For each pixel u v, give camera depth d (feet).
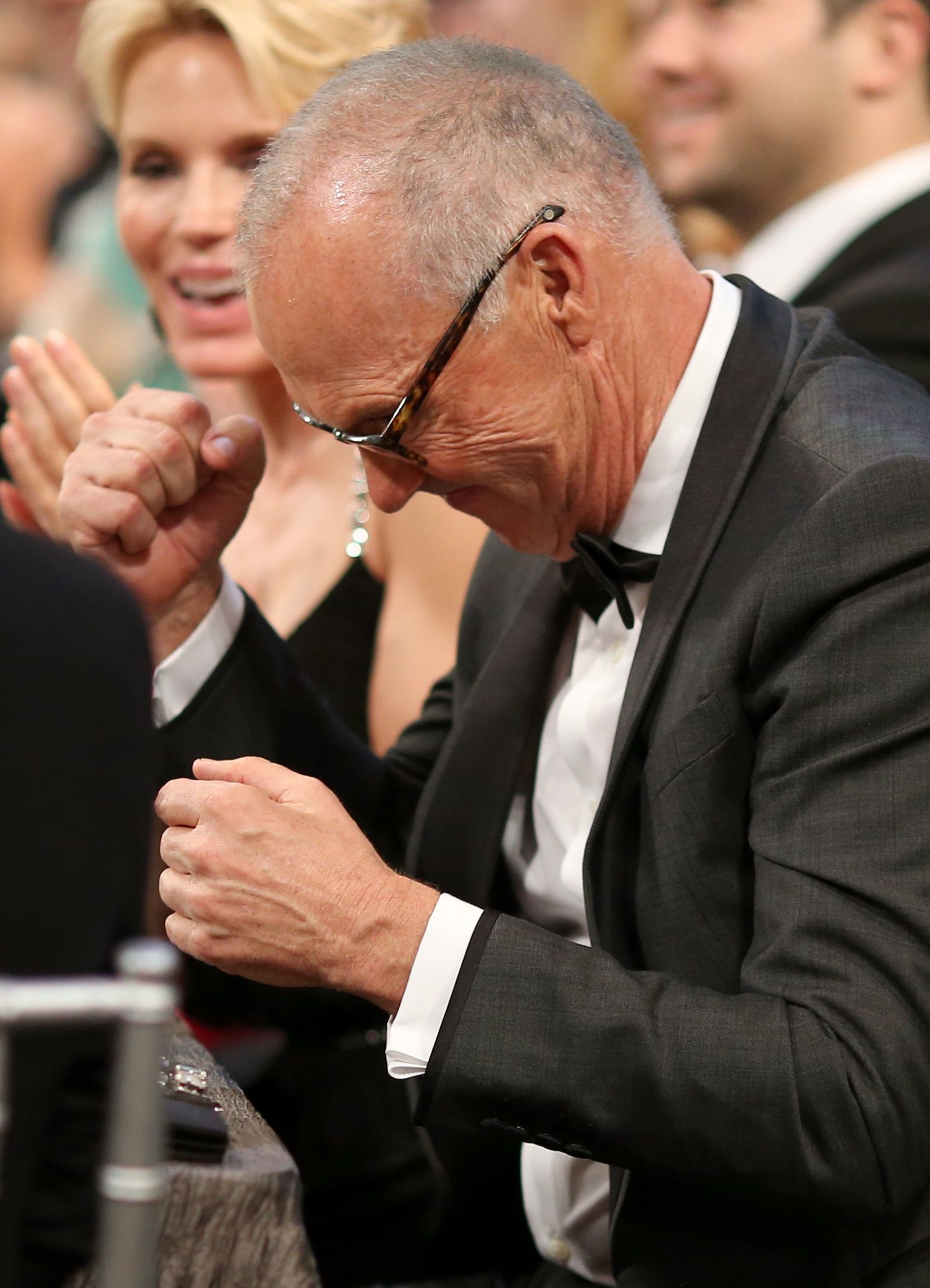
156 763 9.41
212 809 14.97
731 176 29.89
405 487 16.58
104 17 25.09
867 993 13.75
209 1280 11.55
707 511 15.89
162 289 26.25
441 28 34.40
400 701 24.70
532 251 15.12
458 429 15.48
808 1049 13.66
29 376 22.88
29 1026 7.77
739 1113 13.69
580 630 18.34
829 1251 14.67
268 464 26.76
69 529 19.33
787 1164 13.67
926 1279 14.52
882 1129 13.57
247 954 14.71
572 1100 13.97
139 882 9.15
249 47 24.08
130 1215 7.99
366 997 14.66
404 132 15.07
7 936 8.57
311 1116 22.75
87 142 40.29
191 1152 11.93
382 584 25.25
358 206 14.88
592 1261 17.78
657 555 16.74
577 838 17.83
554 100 15.69
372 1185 22.88
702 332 16.57
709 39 29.09
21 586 8.89
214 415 27.09
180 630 19.65
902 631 14.32
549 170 15.28
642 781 15.83
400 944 14.57
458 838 18.60
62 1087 8.90
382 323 14.99
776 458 15.87
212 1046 22.88
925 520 14.46
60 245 40.06
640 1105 13.88
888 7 28.43
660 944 15.64
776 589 14.78
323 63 24.40
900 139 29.14
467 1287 19.61
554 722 18.35
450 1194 19.77
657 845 15.48
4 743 8.63
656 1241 15.11
